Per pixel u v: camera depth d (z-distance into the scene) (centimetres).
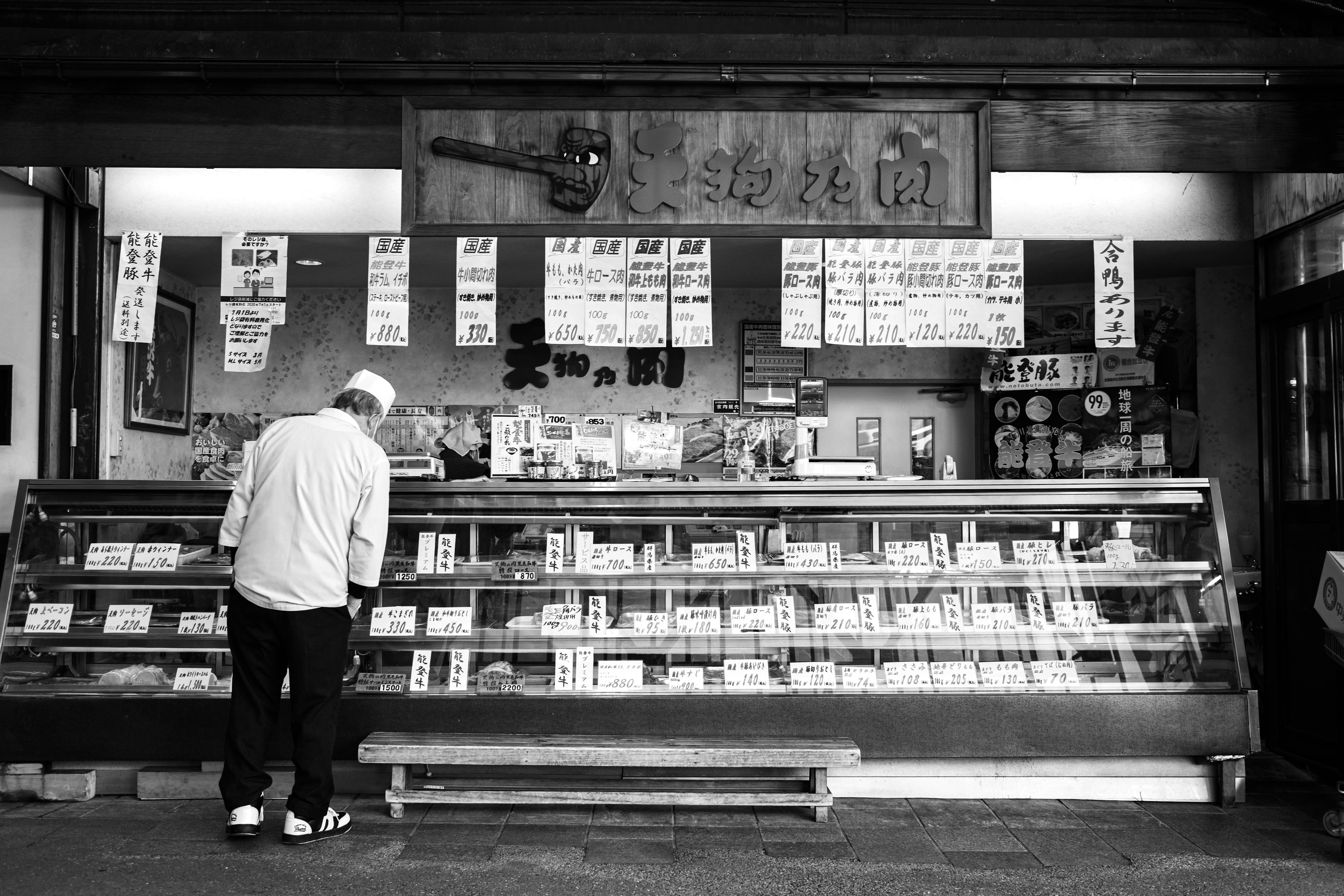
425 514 411
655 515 413
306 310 671
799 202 387
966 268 416
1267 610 492
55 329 500
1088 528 415
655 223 386
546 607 407
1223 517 407
